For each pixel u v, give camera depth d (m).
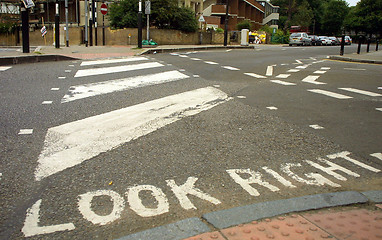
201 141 5.01
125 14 29.20
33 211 3.10
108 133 5.19
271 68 12.91
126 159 4.30
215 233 2.73
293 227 2.86
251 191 3.62
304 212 3.15
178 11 30.45
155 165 4.16
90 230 2.85
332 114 6.59
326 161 4.50
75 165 4.07
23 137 4.85
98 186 3.59
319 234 2.76
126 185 3.64
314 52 24.91
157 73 10.47
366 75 11.37
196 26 32.12
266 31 58.22
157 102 7.10
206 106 6.93
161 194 3.48
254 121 6.05
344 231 2.82
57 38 18.53
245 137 5.25
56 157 4.26
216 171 4.06
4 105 6.32
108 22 36.28
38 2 44.66
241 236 2.70
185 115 6.25
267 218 3.01
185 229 2.79
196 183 3.74
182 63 13.05
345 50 29.70
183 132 5.36
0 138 4.77
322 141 5.18
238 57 16.75
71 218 3.01
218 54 18.19
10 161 4.08
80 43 32.91
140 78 9.55
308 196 3.44
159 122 5.80
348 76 11.09
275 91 8.54
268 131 5.55
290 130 5.63
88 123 5.59
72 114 6.02
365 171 4.25
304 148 4.90
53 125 5.41
